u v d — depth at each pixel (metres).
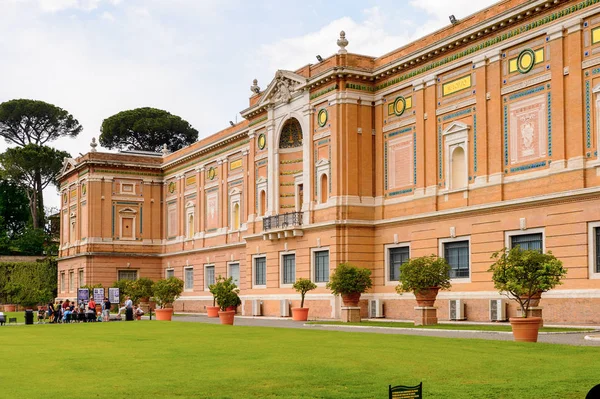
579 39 30.56
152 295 55.25
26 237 89.44
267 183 48.81
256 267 49.97
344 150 41.44
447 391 13.50
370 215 41.75
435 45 37.41
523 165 32.97
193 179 65.38
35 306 78.69
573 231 30.30
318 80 42.75
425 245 38.06
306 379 15.11
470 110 35.88
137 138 99.69
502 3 34.31
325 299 42.03
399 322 36.31
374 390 13.71
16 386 14.83
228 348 22.06
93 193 68.25
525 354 18.50
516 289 22.59
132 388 14.33
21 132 98.44
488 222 34.34
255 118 50.53
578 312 29.77
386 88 41.47
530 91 32.75
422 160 38.59
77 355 20.88
